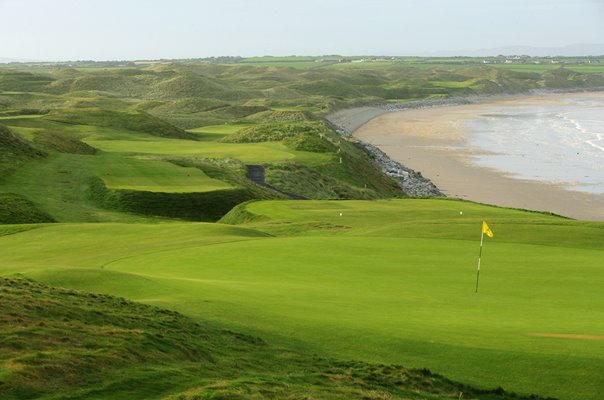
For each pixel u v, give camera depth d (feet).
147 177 241.96
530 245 116.16
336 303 73.31
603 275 91.71
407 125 604.49
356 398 47.34
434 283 86.53
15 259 115.14
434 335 60.34
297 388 47.98
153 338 54.85
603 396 49.70
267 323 64.39
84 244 128.57
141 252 115.34
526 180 316.19
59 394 41.52
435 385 51.67
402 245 115.85
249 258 105.40
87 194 219.82
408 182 331.98
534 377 52.39
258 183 268.00
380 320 65.67
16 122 411.95
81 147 315.78
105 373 45.93
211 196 220.84
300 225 152.97
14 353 46.85
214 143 385.09
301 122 493.77
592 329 62.49
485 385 51.96
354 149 399.65
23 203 192.85
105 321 58.75
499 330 62.08
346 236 128.26
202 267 98.94
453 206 194.59
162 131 446.60
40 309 58.80
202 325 62.39
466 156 398.83
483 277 90.43
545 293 80.84
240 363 53.36
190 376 48.01
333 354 57.57
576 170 336.90
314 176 294.05
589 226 133.08
